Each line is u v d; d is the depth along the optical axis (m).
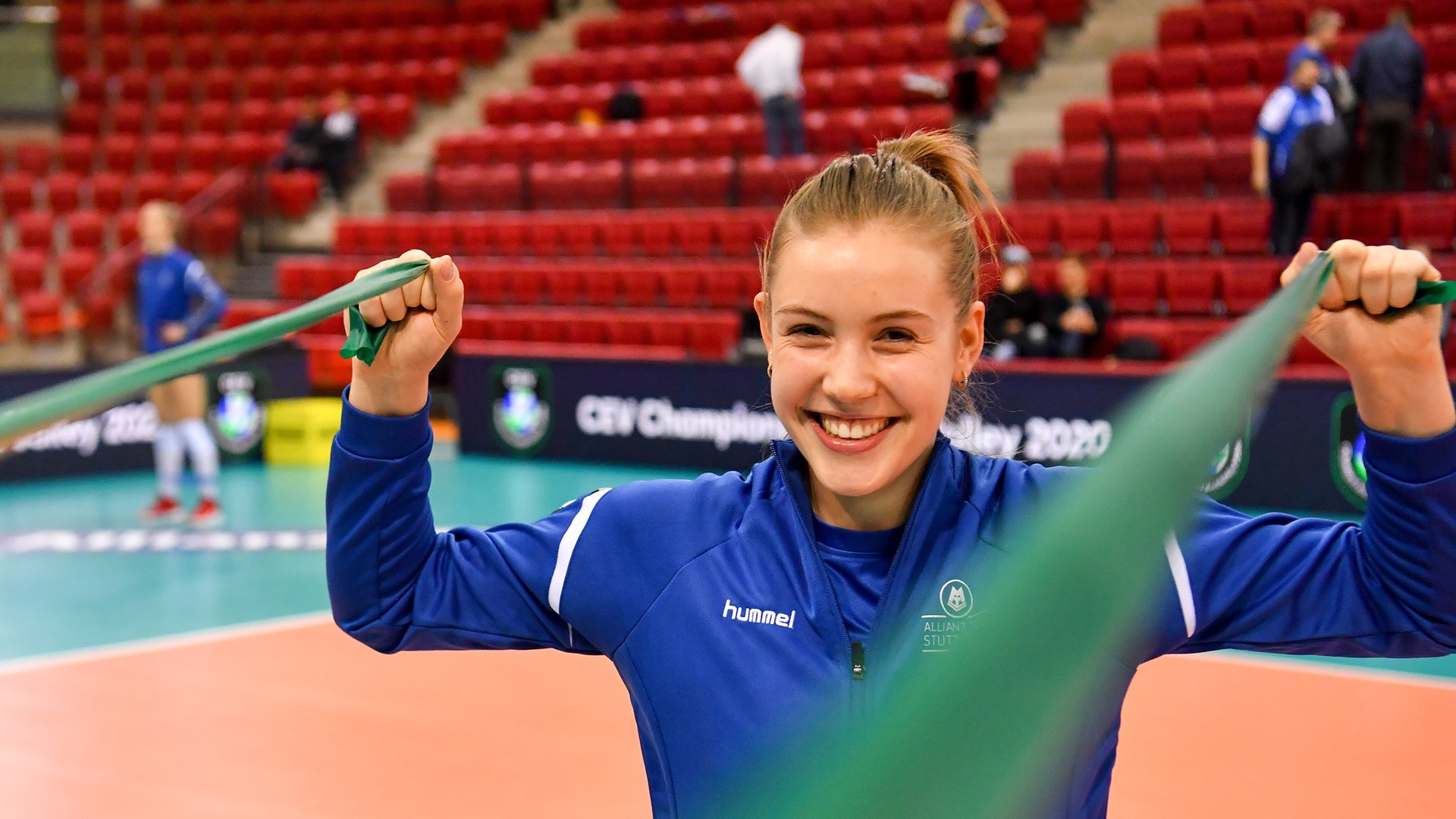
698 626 1.38
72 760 4.28
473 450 10.98
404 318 1.34
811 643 1.35
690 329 11.12
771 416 9.71
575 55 16.61
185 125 16.78
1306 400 8.04
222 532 8.20
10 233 15.23
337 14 18.17
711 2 16.56
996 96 13.68
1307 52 9.73
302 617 6.12
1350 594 1.28
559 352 10.71
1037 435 8.66
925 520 1.35
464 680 5.12
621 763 4.26
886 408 1.26
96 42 17.98
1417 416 1.20
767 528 1.40
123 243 14.69
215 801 3.94
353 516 1.39
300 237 14.68
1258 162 9.95
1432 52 11.41
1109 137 11.35
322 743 4.45
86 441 10.37
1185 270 10.14
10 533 8.23
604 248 12.73
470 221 13.27
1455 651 1.26
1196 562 1.29
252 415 11.03
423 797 3.98
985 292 1.55
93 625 6.04
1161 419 0.39
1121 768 4.20
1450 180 10.59
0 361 12.55
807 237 1.26
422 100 16.66
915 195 1.27
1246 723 4.64
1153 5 14.16
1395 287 1.15
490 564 1.46
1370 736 4.49
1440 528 1.19
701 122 13.95
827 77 14.05
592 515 1.45
